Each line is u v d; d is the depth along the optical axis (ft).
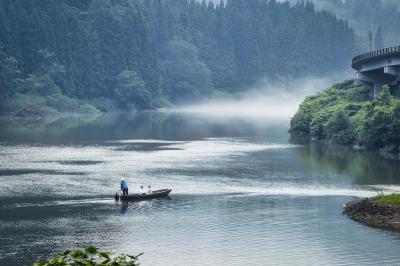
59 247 264.31
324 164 485.56
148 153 556.10
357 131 608.19
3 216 313.32
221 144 641.81
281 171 451.94
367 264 244.42
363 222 300.81
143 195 354.54
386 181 407.44
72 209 329.52
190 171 451.12
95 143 637.71
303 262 246.68
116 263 126.93
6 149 570.46
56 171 444.55
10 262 245.45
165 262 246.88
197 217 313.53
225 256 253.85
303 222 301.84
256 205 338.75
